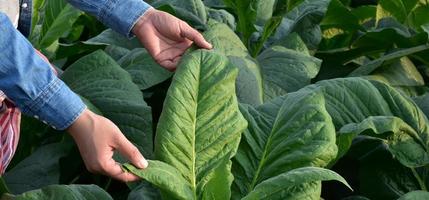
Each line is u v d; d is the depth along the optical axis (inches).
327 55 116.8
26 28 76.1
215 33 103.2
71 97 67.3
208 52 78.9
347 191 99.3
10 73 65.0
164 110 75.6
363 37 113.0
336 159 85.9
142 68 100.7
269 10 119.6
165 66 81.5
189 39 80.7
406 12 120.0
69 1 81.0
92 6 80.3
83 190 78.0
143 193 81.4
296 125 81.4
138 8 80.5
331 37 121.0
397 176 95.4
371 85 91.0
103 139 68.7
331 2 115.7
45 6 111.3
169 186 72.2
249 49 114.2
